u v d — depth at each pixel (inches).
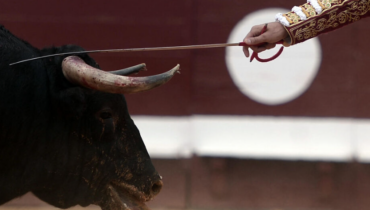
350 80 797.9
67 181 327.0
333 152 799.1
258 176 801.6
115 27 784.3
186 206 791.7
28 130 309.1
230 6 791.7
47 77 313.4
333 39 794.8
